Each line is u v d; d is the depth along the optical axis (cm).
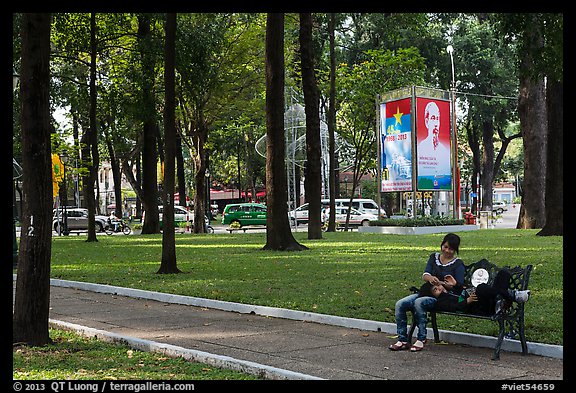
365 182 7731
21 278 938
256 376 768
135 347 933
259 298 1336
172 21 1786
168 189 1834
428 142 3681
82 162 4028
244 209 5572
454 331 971
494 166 6397
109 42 3650
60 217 5153
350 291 1395
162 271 1830
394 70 4144
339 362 841
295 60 4269
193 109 3931
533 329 965
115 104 3372
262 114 4125
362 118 4347
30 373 783
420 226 3641
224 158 8056
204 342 980
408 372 784
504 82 5531
